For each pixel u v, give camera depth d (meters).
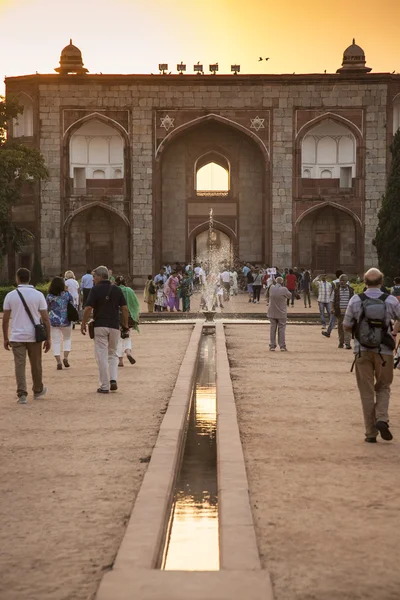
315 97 45.91
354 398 11.17
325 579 4.72
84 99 45.84
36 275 45.66
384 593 4.54
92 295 11.80
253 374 13.77
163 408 10.41
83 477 7.00
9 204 40.16
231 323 26.41
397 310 8.41
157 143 46.03
